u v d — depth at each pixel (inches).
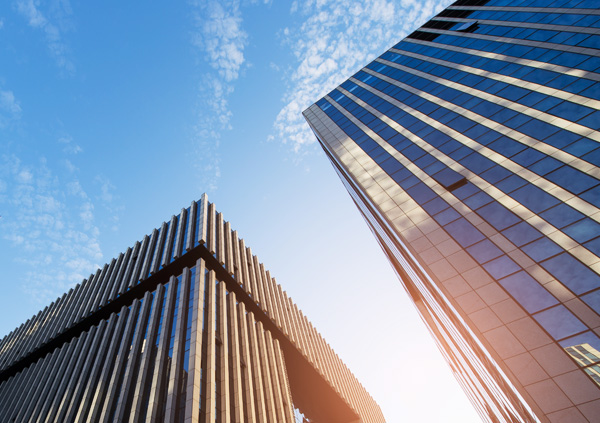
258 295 2500.0
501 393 956.0
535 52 1430.9
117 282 2456.9
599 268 731.4
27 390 2170.3
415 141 1472.7
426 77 1867.6
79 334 2409.0
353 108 2086.6
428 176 1266.0
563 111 1095.6
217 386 1492.4
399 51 2409.0
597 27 1279.5
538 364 684.1
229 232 2618.1
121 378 1621.6
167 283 2133.4
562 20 1473.9
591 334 666.2
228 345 1772.9
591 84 1097.4
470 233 984.9
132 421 1333.7
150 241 2593.5
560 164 966.4
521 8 1809.8
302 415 2699.3
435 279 940.6
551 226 861.2
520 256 854.5
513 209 960.3
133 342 1747.0
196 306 1734.7
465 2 2373.3
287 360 2652.6
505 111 1268.5
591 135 965.8
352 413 3186.5
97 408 1539.1
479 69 1604.3
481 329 786.8
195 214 2485.2
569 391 629.6
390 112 1795.0
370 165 1529.3
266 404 1765.5
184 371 1467.8
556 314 724.7
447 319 1208.2
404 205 1221.7
